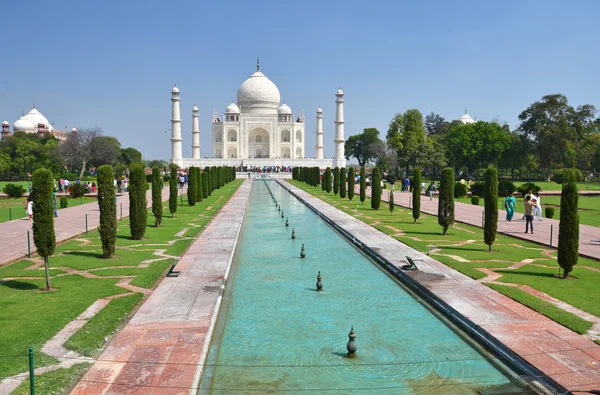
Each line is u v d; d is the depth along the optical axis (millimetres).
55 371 9875
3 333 11820
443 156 99438
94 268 18641
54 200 36156
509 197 33531
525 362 10219
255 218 36844
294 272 19109
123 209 41031
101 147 105250
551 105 94438
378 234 26906
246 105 141250
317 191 65062
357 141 163625
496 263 19281
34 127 175000
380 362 10906
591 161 102938
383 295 15945
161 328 12078
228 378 10148
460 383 9961
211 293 15156
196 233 27547
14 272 18016
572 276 17188
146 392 8984
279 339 12211
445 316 13828
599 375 9594
